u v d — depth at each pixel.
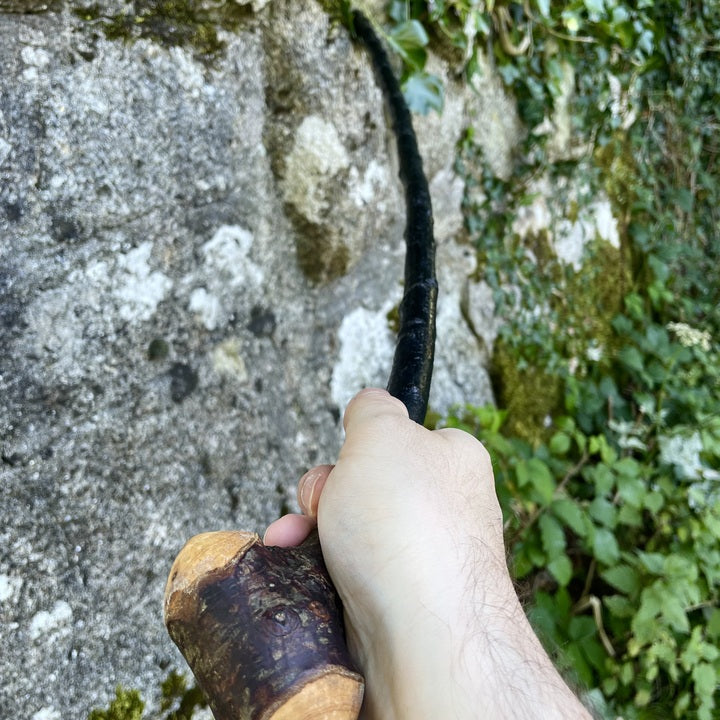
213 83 1.04
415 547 0.53
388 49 1.32
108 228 0.96
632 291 2.12
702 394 1.98
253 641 0.46
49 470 0.90
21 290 0.87
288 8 1.13
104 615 0.93
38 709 0.85
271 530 0.70
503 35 1.57
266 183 1.19
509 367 1.71
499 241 1.70
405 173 1.13
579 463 1.68
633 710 1.53
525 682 0.50
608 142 1.99
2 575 0.84
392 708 0.51
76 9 0.89
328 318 1.36
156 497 1.00
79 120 0.90
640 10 1.82
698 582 1.66
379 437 0.59
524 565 1.46
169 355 1.04
